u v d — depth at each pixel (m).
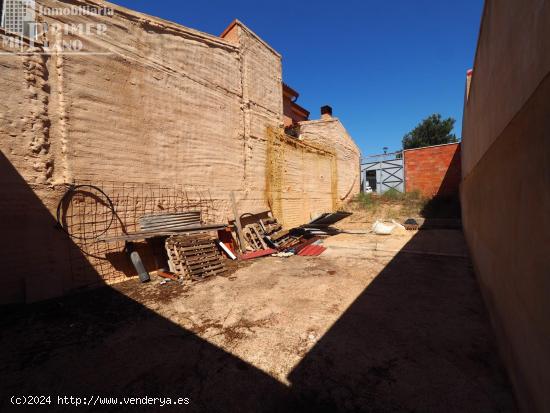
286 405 1.88
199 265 5.07
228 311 3.48
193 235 5.53
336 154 13.98
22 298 3.85
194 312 3.49
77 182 4.44
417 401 1.87
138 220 5.25
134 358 2.50
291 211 10.16
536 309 1.41
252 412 1.84
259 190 8.49
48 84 4.19
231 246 6.80
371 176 20.12
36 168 4.03
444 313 3.23
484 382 2.03
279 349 2.57
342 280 4.62
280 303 3.69
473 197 4.52
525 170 1.57
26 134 3.96
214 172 6.92
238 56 7.80
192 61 6.42
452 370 2.18
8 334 2.97
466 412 1.76
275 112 9.47
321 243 8.04
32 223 3.98
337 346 2.58
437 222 10.69
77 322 3.25
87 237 4.54
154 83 5.60
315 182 11.95
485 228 3.15
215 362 2.40
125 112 5.11
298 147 10.76
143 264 5.12
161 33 5.77
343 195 14.63
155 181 5.57
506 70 2.03
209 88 6.84
